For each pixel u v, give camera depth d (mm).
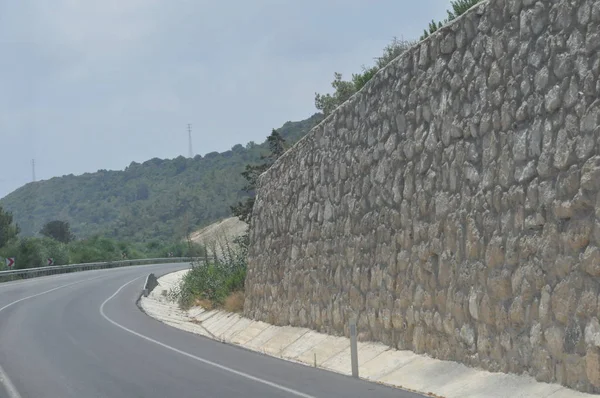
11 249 64000
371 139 15359
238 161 170875
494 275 10711
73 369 15180
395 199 14055
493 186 10859
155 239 123375
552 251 9391
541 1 9883
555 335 9305
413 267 13281
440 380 11438
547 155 9578
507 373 10375
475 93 11477
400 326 13711
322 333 17562
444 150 12336
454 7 17297
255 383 12742
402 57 14117
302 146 20078
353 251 15992
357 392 11445
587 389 8680
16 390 12969
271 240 22172
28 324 25031
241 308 25578
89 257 77000
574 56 9117
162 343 19531
